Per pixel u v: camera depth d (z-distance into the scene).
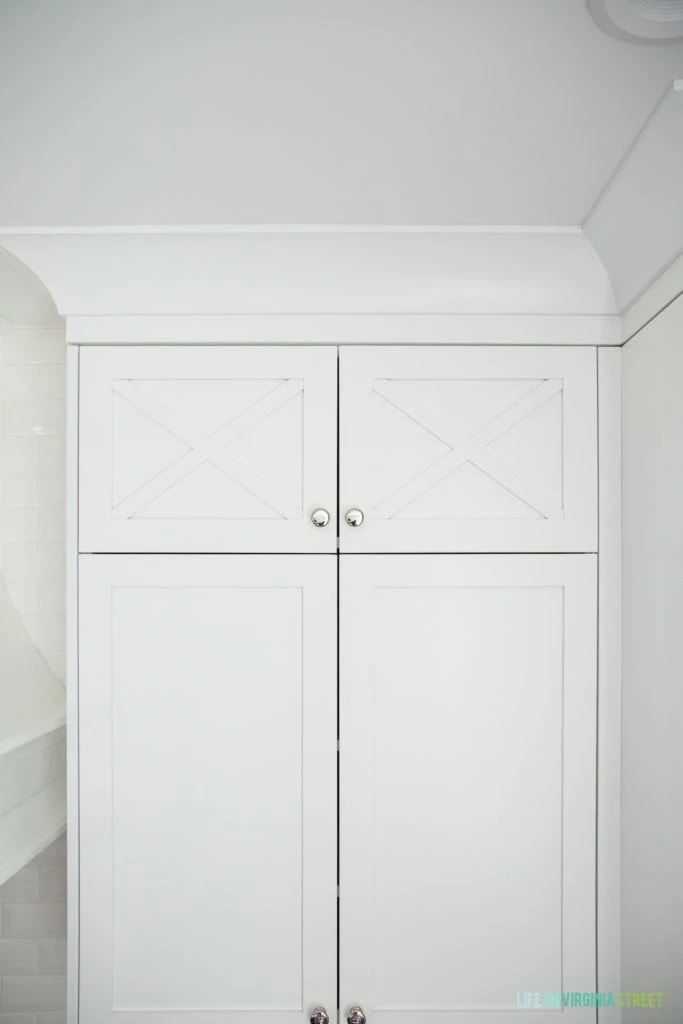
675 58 0.86
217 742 1.36
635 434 1.31
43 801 1.47
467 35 0.82
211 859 1.36
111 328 1.38
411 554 1.37
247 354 1.38
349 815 1.36
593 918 1.35
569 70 0.88
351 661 1.37
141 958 1.35
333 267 1.35
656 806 1.20
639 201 1.14
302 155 1.08
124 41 0.84
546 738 1.37
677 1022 1.11
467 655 1.37
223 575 1.37
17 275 1.43
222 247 1.33
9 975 1.68
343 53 0.85
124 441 1.38
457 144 1.05
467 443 1.38
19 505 1.72
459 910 1.35
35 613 1.71
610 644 1.37
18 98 0.94
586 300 1.37
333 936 1.35
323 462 1.38
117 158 1.09
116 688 1.37
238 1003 1.34
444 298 1.37
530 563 1.37
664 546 1.18
